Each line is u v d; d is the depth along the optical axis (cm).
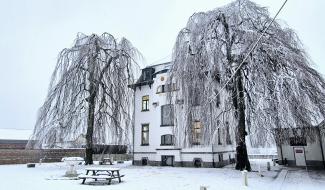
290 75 1473
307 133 1561
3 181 1483
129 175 1742
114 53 2672
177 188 1204
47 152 3456
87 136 2473
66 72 2403
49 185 1316
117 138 2533
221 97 1722
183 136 1931
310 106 1445
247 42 1652
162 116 2686
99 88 2552
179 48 1922
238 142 1823
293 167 2425
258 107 1445
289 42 1678
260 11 1811
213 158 2353
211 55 1750
